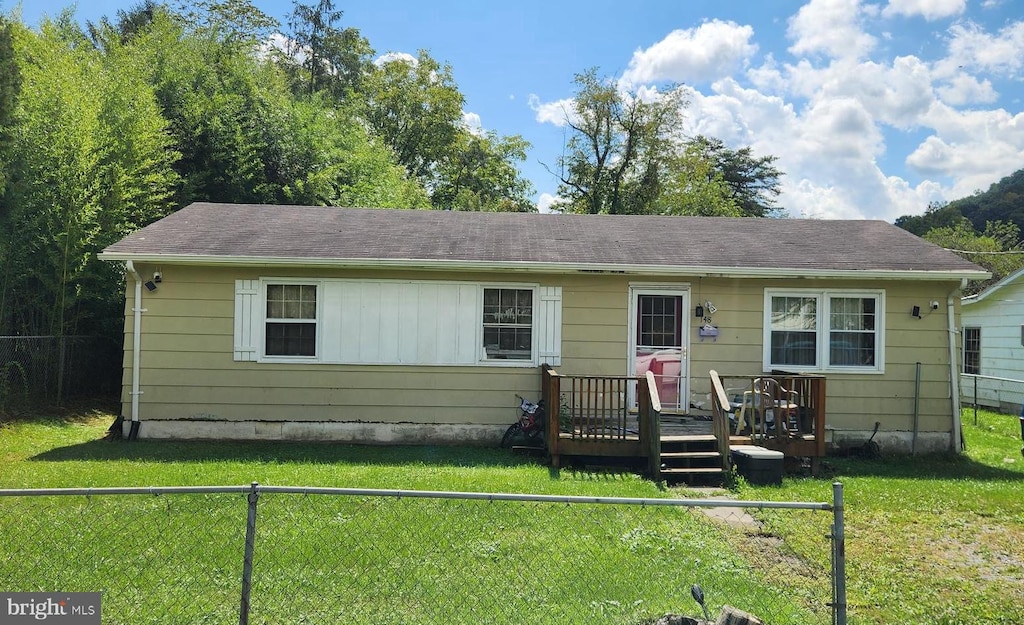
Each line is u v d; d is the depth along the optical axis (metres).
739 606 4.47
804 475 9.49
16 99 12.28
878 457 10.85
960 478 9.36
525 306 11.18
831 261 11.08
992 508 7.43
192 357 10.80
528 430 10.28
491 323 11.12
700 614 4.25
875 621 4.49
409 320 11.03
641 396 9.35
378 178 25.91
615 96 35.00
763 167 47.06
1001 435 13.48
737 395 11.11
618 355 11.13
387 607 4.23
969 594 5.04
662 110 35.06
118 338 15.27
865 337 11.23
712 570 5.08
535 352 11.10
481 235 12.13
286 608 4.18
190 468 8.38
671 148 35.41
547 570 4.89
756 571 5.23
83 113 13.51
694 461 9.12
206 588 4.46
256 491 3.48
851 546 6.05
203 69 21.61
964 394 19.03
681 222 13.88
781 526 6.46
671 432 9.98
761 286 11.23
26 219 12.82
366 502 6.50
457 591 4.48
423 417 11.01
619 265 10.66
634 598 4.47
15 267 12.87
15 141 12.22
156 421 10.75
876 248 11.88
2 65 11.94
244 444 10.60
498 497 3.50
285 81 30.19
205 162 20.16
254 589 4.44
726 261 10.98
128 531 5.52
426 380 11.03
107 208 14.12
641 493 7.64
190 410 10.79
